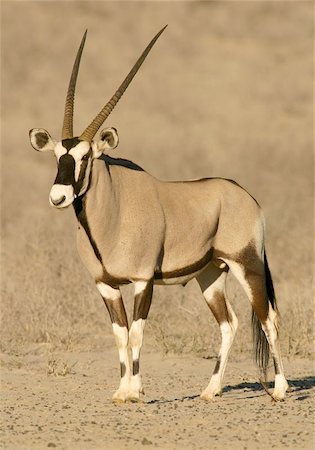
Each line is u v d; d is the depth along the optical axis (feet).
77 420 79.25
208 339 111.24
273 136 316.40
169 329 116.57
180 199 87.35
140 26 437.17
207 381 96.99
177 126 334.44
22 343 111.04
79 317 119.85
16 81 377.09
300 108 355.97
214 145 304.71
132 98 363.35
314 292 125.08
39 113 346.95
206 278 91.56
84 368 102.17
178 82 380.17
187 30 433.48
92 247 83.30
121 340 84.99
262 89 373.40
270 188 237.66
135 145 298.15
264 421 78.69
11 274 132.77
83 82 380.78
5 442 72.74
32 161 285.23
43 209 206.69
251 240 90.02
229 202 89.76
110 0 457.68
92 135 82.28
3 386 93.66
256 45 418.72
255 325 90.79
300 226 177.78
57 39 420.36
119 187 83.82
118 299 84.99
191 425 77.51
